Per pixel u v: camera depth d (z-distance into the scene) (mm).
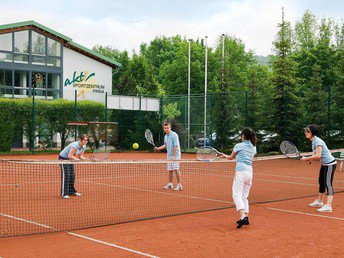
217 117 26984
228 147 26734
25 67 30953
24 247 5629
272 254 5441
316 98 24188
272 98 25375
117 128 27703
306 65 39125
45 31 31516
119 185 11805
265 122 25734
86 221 7184
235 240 6105
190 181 13125
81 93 33594
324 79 38500
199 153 8609
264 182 13305
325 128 23609
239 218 7617
